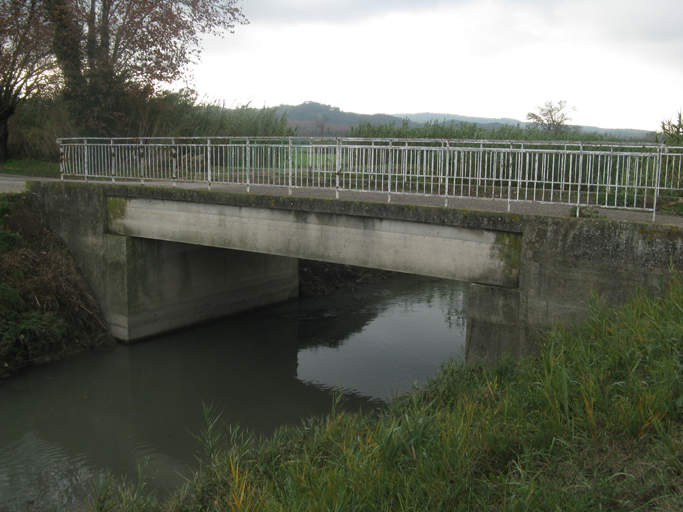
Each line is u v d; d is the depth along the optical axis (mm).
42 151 23750
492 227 7613
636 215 8125
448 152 8250
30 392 10508
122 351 12641
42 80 22172
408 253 8594
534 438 4641
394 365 11828
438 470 4324
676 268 6246
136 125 23609
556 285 7137
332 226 9492
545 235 7168
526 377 6176
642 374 5031
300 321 15141
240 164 13453
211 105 25812
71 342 12250
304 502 4105
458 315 15562
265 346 13266
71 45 20766
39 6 20391
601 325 6250
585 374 5293
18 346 11266
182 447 8656
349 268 19797
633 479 3650
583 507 3438
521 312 7461
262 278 16109
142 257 13008
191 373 11727
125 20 21094
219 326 14633
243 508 4188
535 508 3582
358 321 15094
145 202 12453
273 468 5598
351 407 9844
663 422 4289
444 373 7406
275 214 10281
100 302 13391
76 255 13750
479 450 4641
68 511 6797
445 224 8070
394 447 4652
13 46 20750
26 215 13898
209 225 11398
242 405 10195
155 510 5734
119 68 22047
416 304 16797
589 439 4383
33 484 7453
